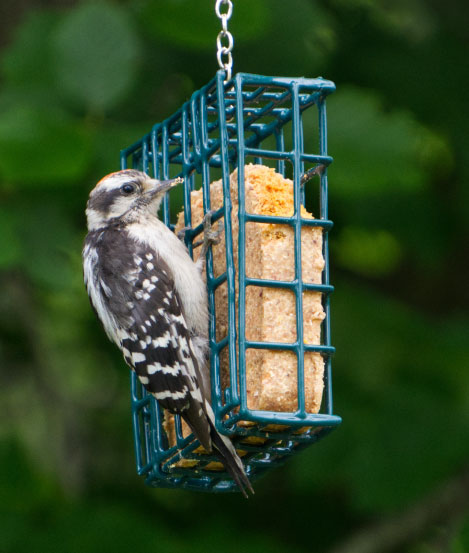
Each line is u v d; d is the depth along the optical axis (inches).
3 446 548.4
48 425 598.5
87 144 445.7
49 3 521.7
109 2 465.7
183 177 416.5
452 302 603.5
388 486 514.3
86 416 594.6
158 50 500.4
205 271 403.2
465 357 532.7
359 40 569.3
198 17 452.1
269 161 454.0
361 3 578.2
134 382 444.1
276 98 400.8
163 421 425.1
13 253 445.4
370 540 542.0
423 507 520.7
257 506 580.7
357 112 468.8
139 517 518.9
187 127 414.9
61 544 506.3
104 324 408.2
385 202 534.9
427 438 518.9
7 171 441.7
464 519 506.6
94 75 450.0
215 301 400.2
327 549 566.6
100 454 585.3
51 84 453.1
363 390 527.8
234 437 376.5
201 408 375.6
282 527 575.8
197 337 395.9
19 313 593.0
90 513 519.2
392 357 534.3
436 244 544.1
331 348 367.6
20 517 525.7
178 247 406.3
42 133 440.1
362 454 516.4
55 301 597.9
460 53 564.7
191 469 402.6
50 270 449.4
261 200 374.6
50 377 600.4
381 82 560.1
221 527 528.4
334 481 517.3
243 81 366.0
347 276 592.4
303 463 517.7
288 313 368.2
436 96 558.6
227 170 365.7
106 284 403.5
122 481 580.4
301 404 351.9
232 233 383.2
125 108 481.4
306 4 494.9
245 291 375.2
